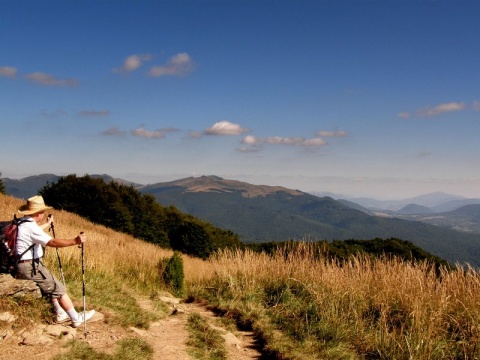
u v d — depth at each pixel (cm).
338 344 690
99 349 539
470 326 693
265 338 715
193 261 2014
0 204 2108
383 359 644
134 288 976
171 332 688
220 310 896
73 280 794
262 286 1007
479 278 780
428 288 794
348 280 914
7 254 521
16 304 557
